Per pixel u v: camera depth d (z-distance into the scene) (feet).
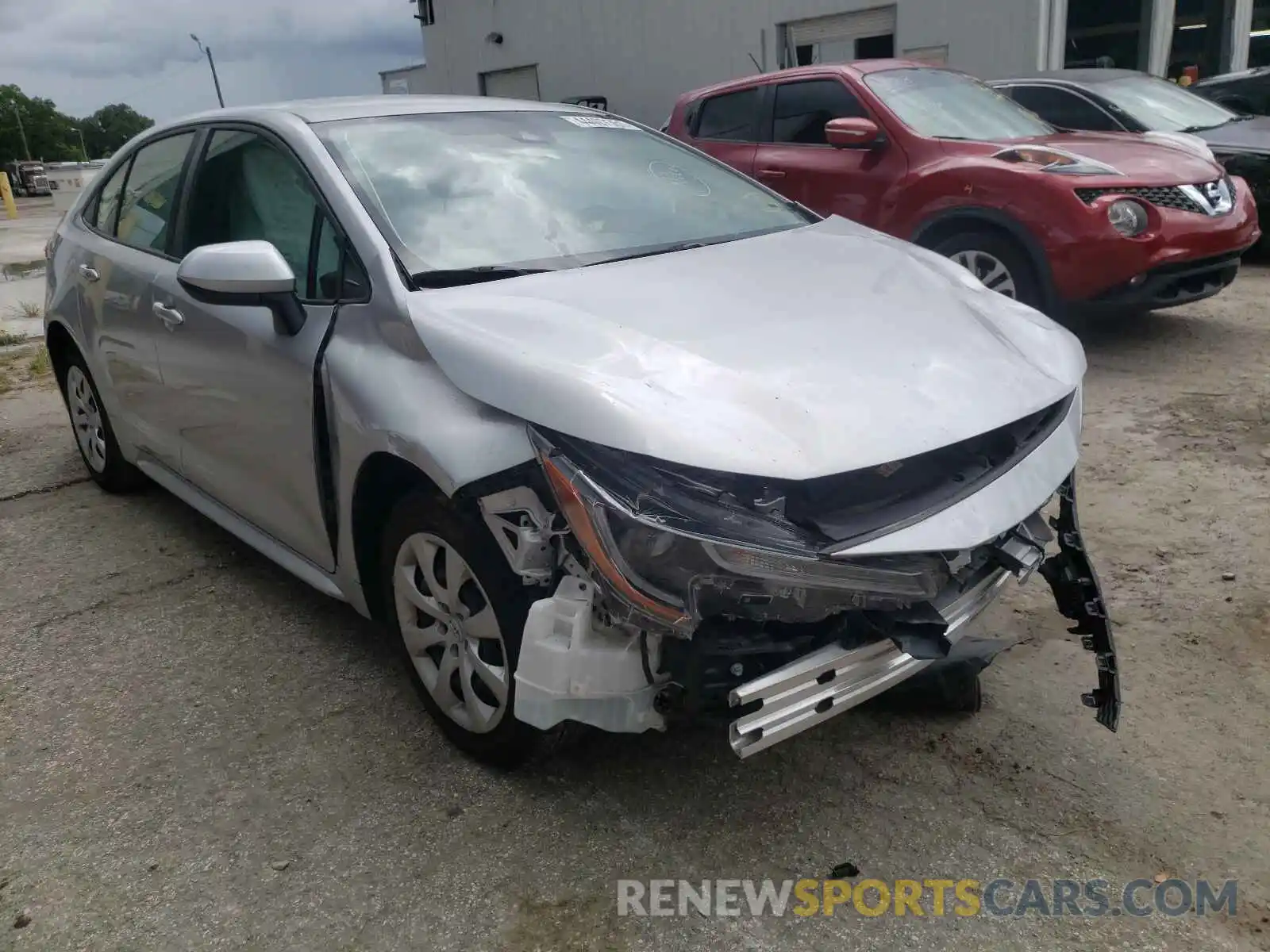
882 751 8.94
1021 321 9.47
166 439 12.67
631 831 8.12
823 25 47.44
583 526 6.89
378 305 8.76
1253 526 12.62
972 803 8.27
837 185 21.97
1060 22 40.83
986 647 9.27
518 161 10.85
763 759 8.90
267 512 10.85
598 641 7.22
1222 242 19.02
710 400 7.14
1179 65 45.52
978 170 19.57
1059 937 6.98
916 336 8.44
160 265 12.11
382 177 9.87
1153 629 10.61
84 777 9.12
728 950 6.98
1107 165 19.21
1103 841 7.80
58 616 12.11
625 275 9.13
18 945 7.28
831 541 6.80
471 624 8.34
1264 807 8.05
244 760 9.25
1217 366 19.10
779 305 8.67
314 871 7.85
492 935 7.18
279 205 10.29
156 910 7.54
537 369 7.43
